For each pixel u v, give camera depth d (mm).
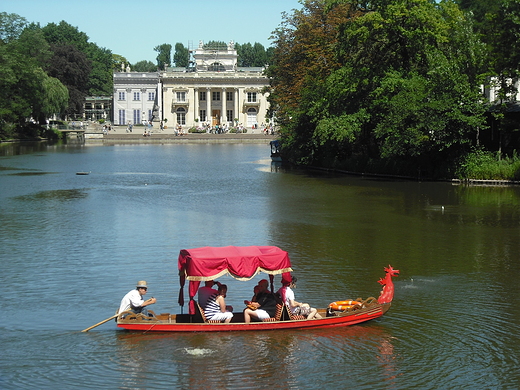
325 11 59438
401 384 13523
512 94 62312
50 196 43594
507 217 34719
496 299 19516
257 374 13875
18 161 76312
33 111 129625
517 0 52344
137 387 13258
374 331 16578
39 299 19234
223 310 16500
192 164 74312
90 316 17672
